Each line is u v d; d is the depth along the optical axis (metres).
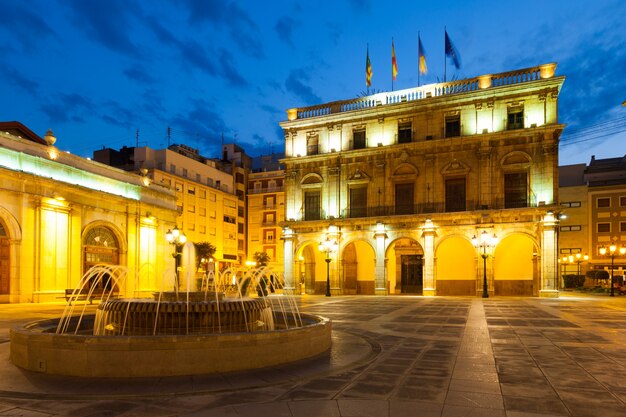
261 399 7.10
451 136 42.22
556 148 38.25
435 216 40.69
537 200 38.22
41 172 31.56
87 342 8.34
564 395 7.31
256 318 12.55
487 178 39.94
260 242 82.38
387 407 6.69
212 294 12.40
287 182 48.31
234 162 82.50
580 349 11.62
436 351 11.38
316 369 9.07
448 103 41.84
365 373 8.85
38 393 7.34
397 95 45.19
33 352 8.77
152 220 42.09
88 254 35.50
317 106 48.56
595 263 67.62
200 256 63.47
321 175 46.81
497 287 41.12
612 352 11.18
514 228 38.44
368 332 15.20
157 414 6.40
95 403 6.89
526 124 39.19
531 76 39.97
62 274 32.56
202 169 74.44
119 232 38.28
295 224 46.53
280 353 9.51
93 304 31.09
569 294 45.94
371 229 43.62
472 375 8.70
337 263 44.75
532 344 12.45
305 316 14.75
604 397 7.21
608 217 67.75
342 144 46.47
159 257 43.25
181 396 7.24
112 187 38.25
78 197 34.34
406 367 9.41
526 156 38.88
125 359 8.28
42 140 36.00
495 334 14.51
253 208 83.56
